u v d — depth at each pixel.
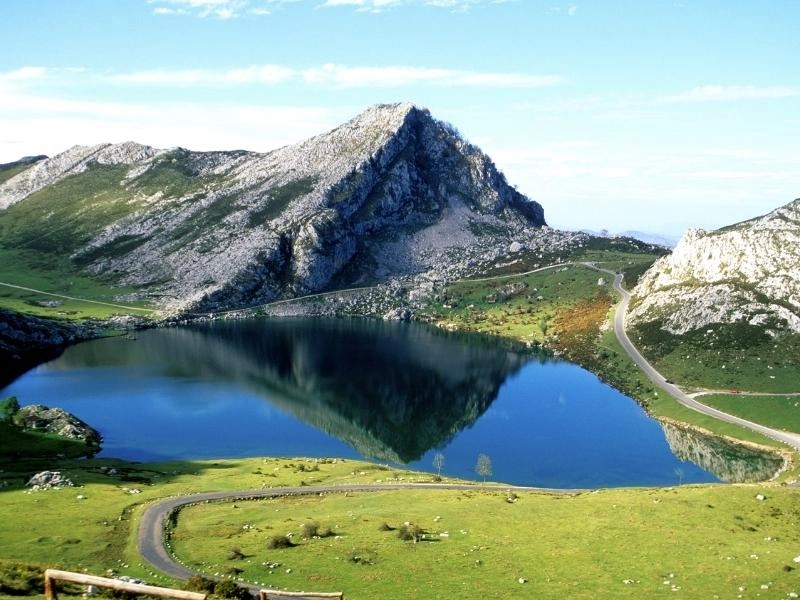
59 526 96.00
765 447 188.25
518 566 77.19
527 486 156.62
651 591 69.06
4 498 113.81
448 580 72.56
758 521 94.00
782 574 72.56
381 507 108.38
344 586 70.88
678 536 86.88
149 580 71.88
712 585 70.19
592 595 68.19
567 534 89.31
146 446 189.00
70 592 50.78
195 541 88.75
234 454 185.25
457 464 179.88
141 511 106.25
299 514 104.69
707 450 190.75
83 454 175.88
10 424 184.75
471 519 98.06
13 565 55.84
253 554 82.12
